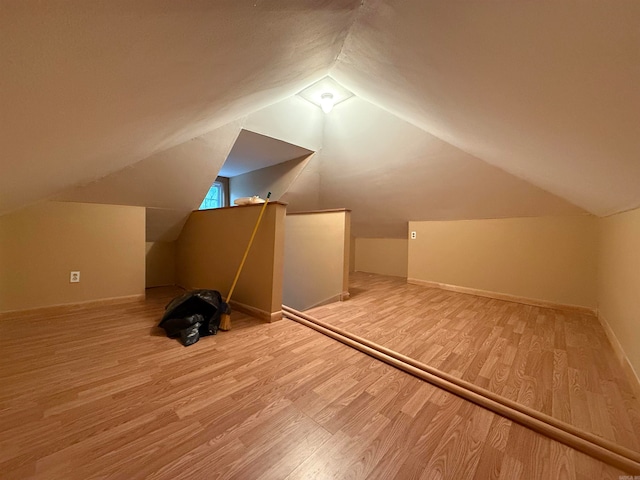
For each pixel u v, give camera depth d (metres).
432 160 2.96
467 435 1.14
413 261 4.34
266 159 3.73
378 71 1.41
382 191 3.84
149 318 2.48
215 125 2.23
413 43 0.94
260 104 2.03
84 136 1.12
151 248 3.80
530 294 3.23
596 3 0.44
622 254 1.91
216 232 3.10
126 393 1.36
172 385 1.44
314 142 3.34
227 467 0.96
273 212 2.43
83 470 0.93
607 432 1.16
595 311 2.81
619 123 0.78
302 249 3.89
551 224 3.10
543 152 1.42
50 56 0.52
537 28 0.57
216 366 1.65
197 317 2.11
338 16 0.93
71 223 2.65
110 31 0.52
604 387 1.50
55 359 1.70
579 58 0.60
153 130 1.50
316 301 3.68
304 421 1.20
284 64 1.26
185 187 3.04
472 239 3.70
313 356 1.81
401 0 0.74
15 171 1.21
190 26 0.63
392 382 1.52
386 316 2.68
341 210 3.34
